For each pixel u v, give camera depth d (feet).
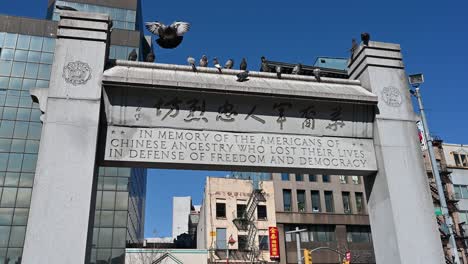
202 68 39.37
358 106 40.01
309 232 169.58
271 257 147.43
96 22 37.06
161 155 35.04
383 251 37.24
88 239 31.45
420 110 63.46
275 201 168.96
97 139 33.68
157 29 39.09
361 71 42.65
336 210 175.73
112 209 150.51
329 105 39.45
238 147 36.68
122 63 38.22
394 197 37.01
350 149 39.09
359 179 184.85
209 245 150.61
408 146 39.22
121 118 35.40
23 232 142.82
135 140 35.09
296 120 38.68
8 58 166.30
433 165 62.03
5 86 161.89
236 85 37.24
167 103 36.42
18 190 148.15
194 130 36.45
